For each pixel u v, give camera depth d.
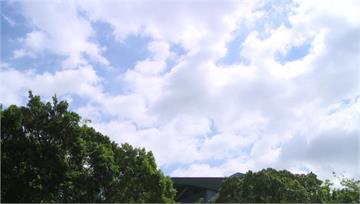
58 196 35.94
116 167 39.41
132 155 43.53
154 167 45.31
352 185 33.38
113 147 43.03
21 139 34.97
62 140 36.22
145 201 42.56
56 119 36.06
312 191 47.56
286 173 49.09
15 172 34.31
